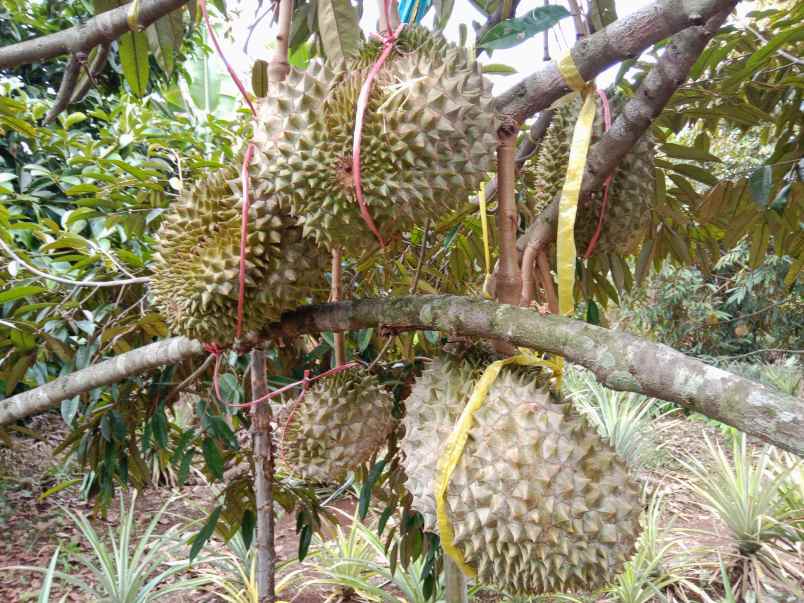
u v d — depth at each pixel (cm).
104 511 165
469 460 61
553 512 59
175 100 273
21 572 240
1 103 189
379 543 229
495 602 204
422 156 61
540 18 69
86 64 103
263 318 74
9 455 312
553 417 62
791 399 43
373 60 68
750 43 113
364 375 98
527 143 104
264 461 118
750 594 225
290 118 62
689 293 454
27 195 237
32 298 149
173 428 167
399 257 138
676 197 129
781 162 115
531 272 72
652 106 70
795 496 262
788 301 412
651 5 59
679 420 438
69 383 114
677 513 287
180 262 72
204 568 242
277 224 69
